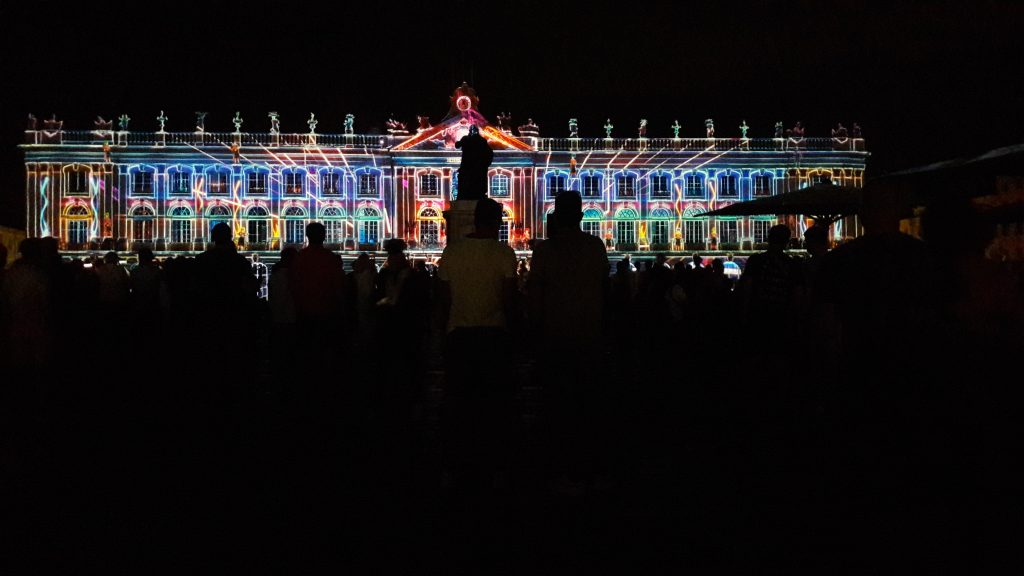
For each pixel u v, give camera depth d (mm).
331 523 9703
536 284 10859
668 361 27391
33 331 13266
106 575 8008
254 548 8805
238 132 82125
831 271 7812
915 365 7215
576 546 8828
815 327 8367
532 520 9766
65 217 80312
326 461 12883
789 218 83938
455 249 10852
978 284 7172
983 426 7055
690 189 84562
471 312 10766
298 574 8039
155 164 81125
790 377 14602
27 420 13680
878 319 7379
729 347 24000
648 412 17234
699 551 8617
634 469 12258
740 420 16188
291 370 19672
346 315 18172
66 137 80938
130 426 15562
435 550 8719
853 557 8266
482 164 22750
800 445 13742
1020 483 7062
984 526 7223
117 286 22906
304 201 82312
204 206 81562
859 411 7516
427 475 11984
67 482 11555
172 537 9180
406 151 82312
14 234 76250
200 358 15039
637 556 8484
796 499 10539
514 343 11164
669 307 28094
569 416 10797
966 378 7090
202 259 14820
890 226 7559
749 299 14430
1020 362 7102
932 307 7293
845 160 84375
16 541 9023
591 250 10844
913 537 7480
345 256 80625
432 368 27766
